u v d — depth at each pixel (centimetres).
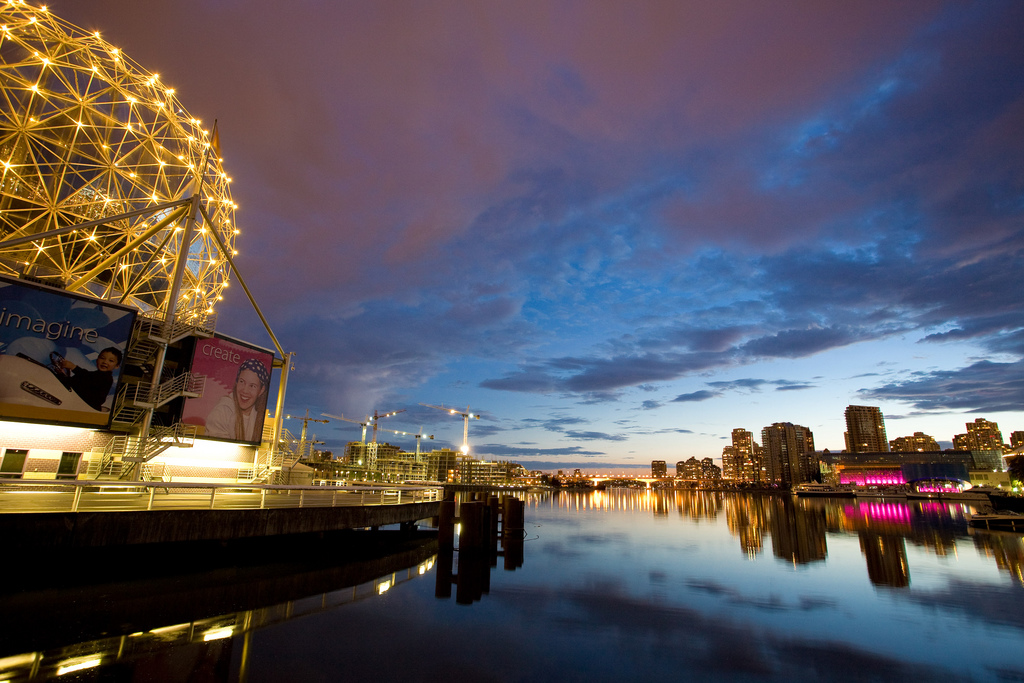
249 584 1478
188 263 3472
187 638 1038
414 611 1356
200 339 2633
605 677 973
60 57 2769
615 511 6388
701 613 1455
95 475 2127
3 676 820
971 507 8581
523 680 940
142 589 1327
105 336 2145
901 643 1220
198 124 3403
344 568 1800
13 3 2717
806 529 4000
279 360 3159
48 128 2645
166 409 2481
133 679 838
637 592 1698
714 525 4294
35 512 1202
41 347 1988
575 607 1479
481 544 2162
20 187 2595
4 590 1181
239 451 2838
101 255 2894
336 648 1044
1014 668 1070
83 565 1329
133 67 3127
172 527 1429
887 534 3672
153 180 3075
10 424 1944
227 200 3619
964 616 1459
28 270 2556
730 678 994
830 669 1053
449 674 949
